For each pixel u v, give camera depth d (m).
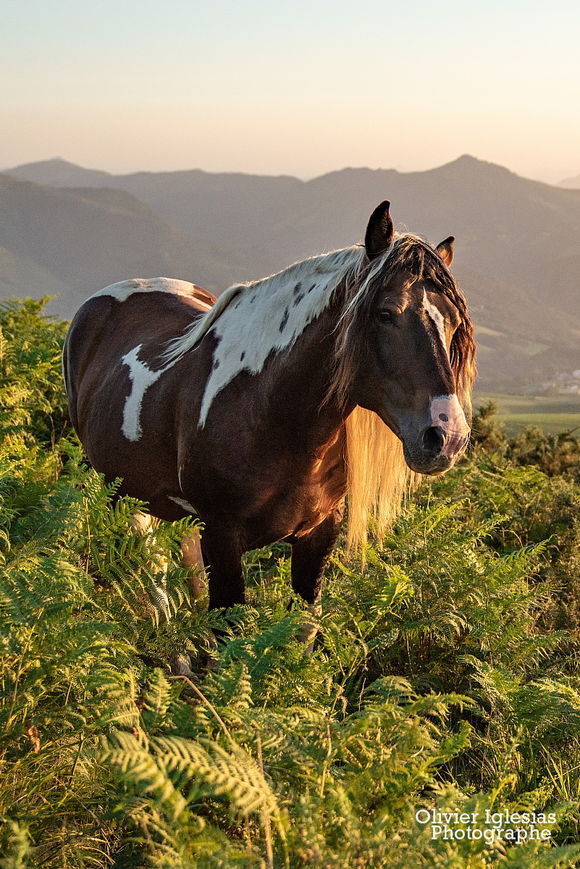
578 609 5.07
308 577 4.15
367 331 3.17
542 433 11.35
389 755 2.38
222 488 3.84
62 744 2.61
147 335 4.80
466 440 3.04
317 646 4.28
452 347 3.23
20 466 4.77
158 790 1.87
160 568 3.74
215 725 2.48
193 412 3.96
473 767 3.33
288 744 2.31
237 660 3.04
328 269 3.65
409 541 4.68
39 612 2.64
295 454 3.68
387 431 3.65
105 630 2.63
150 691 2.68
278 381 3.63
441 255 3.61
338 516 4.08
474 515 6.36
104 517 3.66
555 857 1.93
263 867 1.83
